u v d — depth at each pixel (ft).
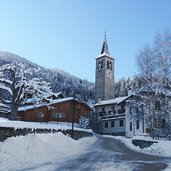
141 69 145.48
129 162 59.93
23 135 77.61
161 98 138.41
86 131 145.69
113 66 376.27
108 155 75.77
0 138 68.28
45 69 599.16
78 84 600.80
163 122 140.26
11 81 123.95
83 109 214.69
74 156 72.13
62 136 92.07
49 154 69.46
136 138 120.78
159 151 94.17
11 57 542.98
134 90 154.20
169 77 134.21
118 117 226.38
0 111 174.09
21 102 125.80
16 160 56.65
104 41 390.21
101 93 356.59
